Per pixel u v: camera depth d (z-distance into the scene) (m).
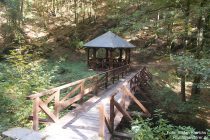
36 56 25.14
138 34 29.12
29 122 7.97
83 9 35.25
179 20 14.52
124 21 14.88
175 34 15.98
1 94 8.54
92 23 33.09
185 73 13.20
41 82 10.43
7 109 8.39
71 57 27.34
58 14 36.28
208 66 9.32
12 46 26.00
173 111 14.15
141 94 14.78
